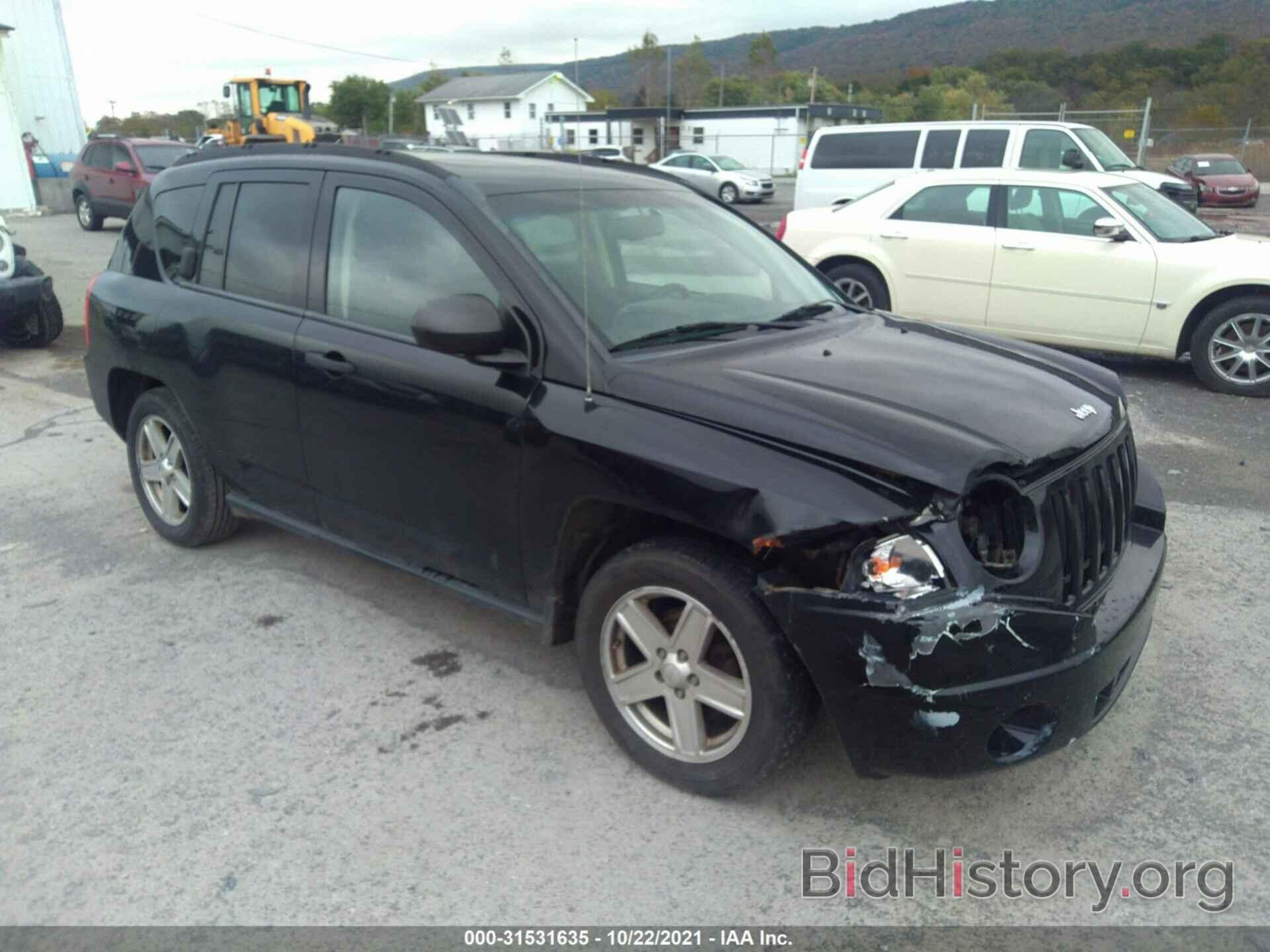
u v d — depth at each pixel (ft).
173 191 15.70
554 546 10.85
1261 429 23.15
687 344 11.29
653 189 14.06
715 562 9.55
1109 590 10.33
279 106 93.97
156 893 9.19
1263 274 25.57
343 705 12.14
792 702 9.41
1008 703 8.63
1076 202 28.63
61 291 43.65
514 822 10.06
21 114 98.53
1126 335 27.94
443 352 10.96
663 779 10.55
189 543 16.42
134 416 16.42
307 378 12.95
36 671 12.99
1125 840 9.77
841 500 8.80
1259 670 12.64
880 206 31.83
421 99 226.17
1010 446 9.31
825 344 11.93
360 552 13.47
